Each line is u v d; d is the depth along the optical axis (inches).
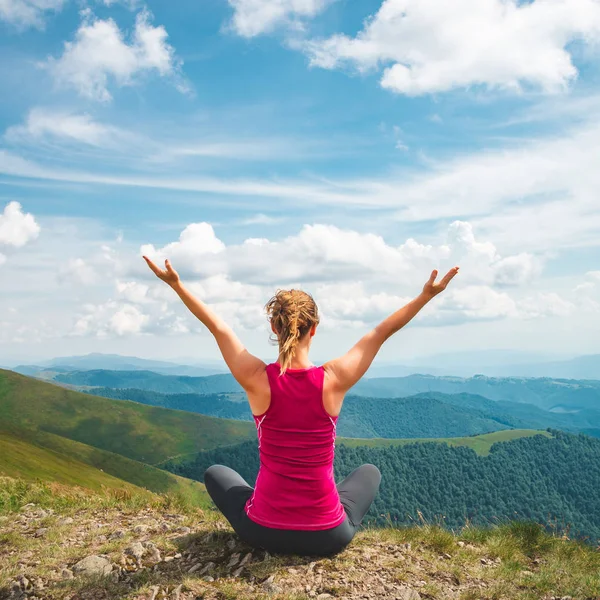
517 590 205.3
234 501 198.4
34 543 254.1
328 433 174.2
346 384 169.9
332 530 183.0
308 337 174.1
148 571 205.6
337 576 193.2
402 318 168.4
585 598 203.8
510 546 258.8
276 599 176.1
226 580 193.2
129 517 298.0
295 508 177.9
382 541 246.5
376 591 186.4
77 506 331.6
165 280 162.6
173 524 275.1
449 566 221.3
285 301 169.8
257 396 169.8
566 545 264.1
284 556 205.8
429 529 270.2
